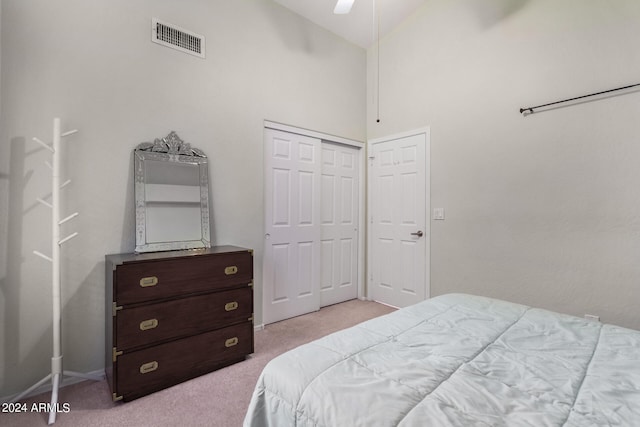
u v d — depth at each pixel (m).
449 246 2.98
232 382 1.94
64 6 1.89
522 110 2.49
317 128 3.30
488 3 2.71
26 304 1.80
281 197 3.04
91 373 2.00
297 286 3.17
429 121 3.15
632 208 2.02
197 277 2.01
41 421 1.58
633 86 2.01
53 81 1.86
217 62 2.55
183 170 2.35
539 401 0.79
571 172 2.26
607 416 0.73
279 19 2.97
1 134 1.72
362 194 3.78
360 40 3.64
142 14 2.18
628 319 2.03
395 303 3.47
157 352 1.84
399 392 0.82
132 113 2.14
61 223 1.75
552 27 2.35
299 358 1.01
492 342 1.17
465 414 0.73
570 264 2.27
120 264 1.71
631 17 2.02
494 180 2.67
